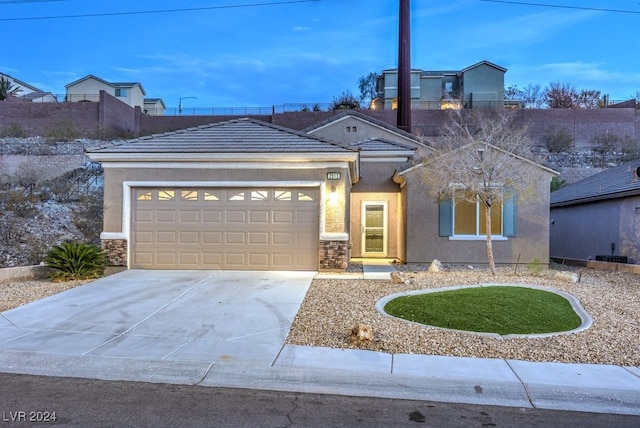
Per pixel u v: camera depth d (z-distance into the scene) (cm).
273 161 1258
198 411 467
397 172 1572
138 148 1269
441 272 1271
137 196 1292
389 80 4450
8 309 855
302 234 1267
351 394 518
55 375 566
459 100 4303
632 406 494
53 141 2973
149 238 1284
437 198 1386
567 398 507
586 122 3469
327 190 1252
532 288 1015
